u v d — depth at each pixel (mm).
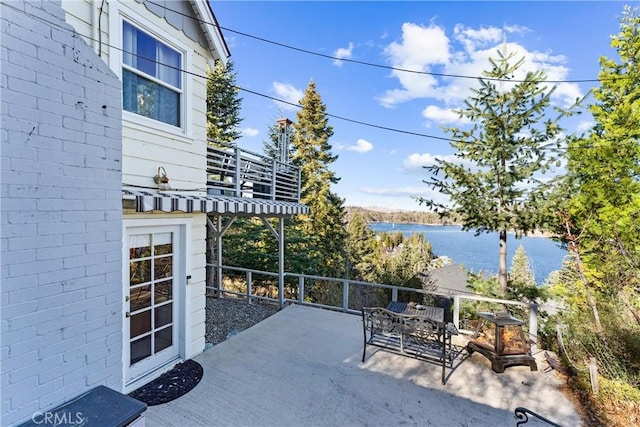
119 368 3176
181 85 5254
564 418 4027
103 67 3047
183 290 5324
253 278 15648
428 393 4527
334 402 4254
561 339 5367
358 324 7262
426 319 4793
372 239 25047
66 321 2715
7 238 2332
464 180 8352
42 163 2549
